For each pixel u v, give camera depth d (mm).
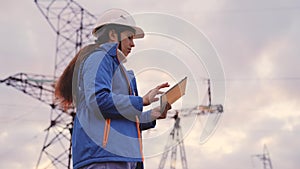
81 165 2547
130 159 2559
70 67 2947
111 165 2518
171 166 24047
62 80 2967
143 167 2738
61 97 2982
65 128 21953
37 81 24281
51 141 22109
